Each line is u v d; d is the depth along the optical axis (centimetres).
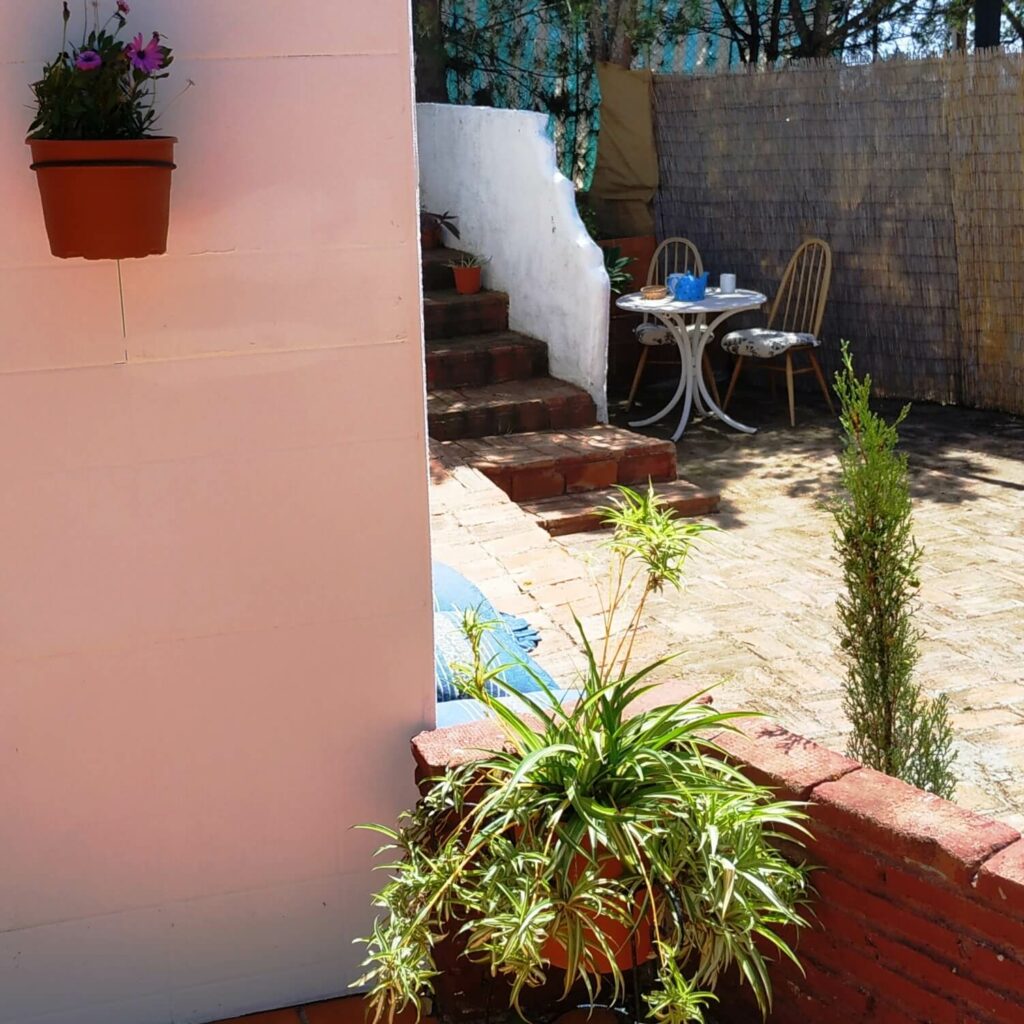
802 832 231
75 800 254
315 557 254
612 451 670
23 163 222
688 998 206
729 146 905
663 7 946
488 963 268
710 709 245
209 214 232
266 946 272
